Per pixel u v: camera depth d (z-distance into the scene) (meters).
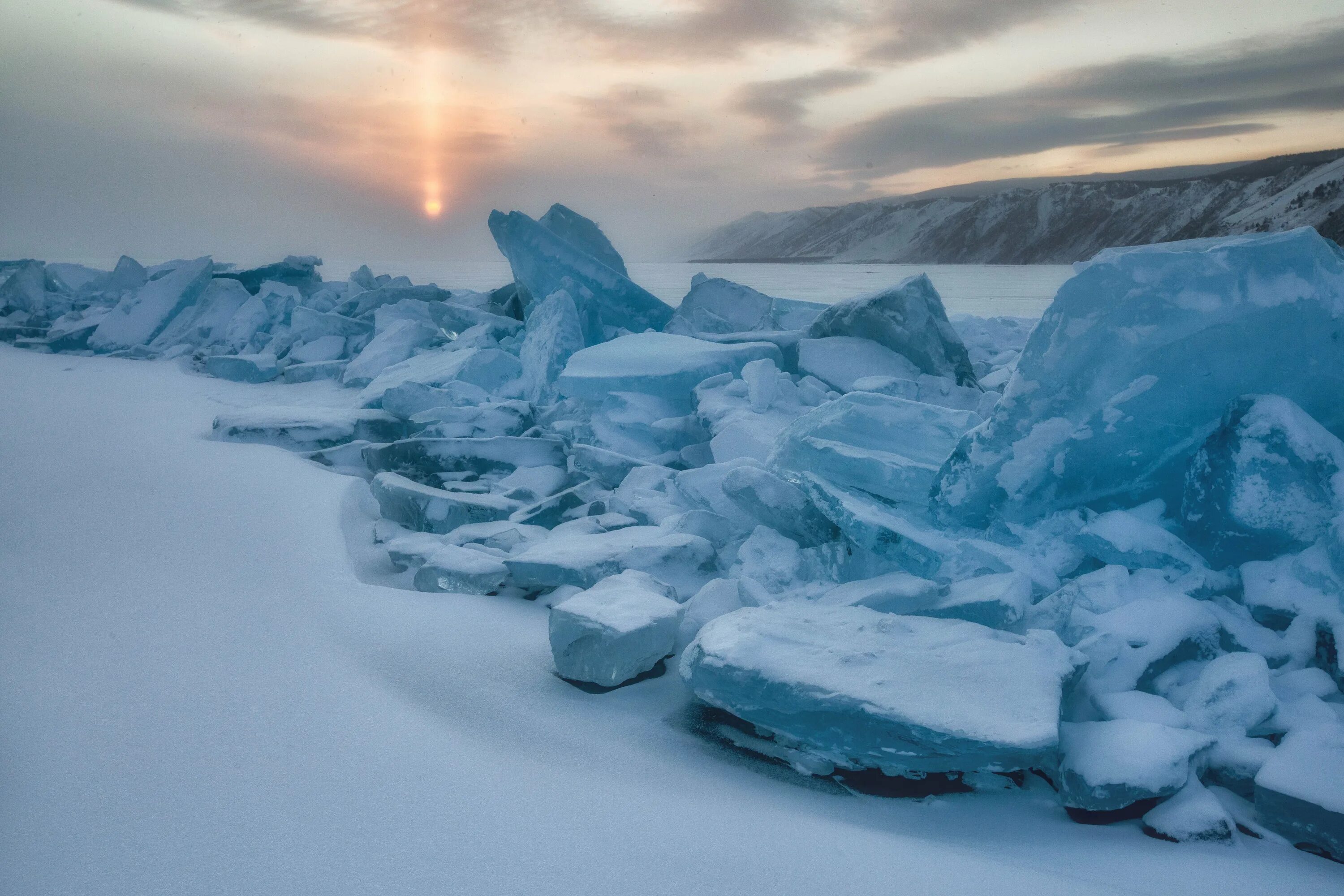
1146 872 1.93
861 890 1.81
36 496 4.80
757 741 2.62
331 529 4.47
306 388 9.43
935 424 4.03
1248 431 3.14
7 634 2.99
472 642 3.24
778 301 9.47
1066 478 3.53
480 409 6.40
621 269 10.56
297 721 2.50
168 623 3.17
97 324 12.32
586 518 4.64
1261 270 3.17
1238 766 2.26
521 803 2.13
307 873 1.80
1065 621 2.92
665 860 1.91
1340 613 2.72
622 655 2.88
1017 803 2.29
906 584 3.12
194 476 5.41
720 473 4.65
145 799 2.06
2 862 1.81
